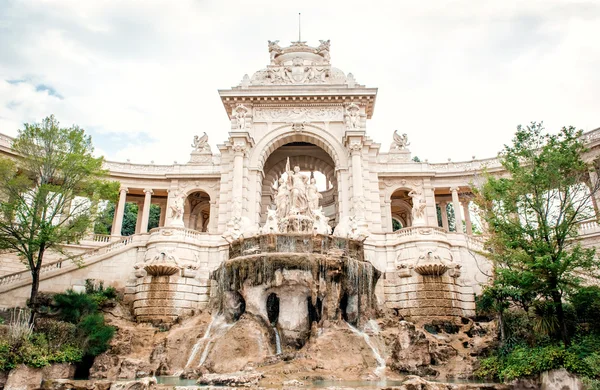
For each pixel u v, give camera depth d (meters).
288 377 14.07
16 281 23.16
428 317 23.06
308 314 19.34
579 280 14.98
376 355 16.95
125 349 18.41
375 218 31.61
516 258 15.73
